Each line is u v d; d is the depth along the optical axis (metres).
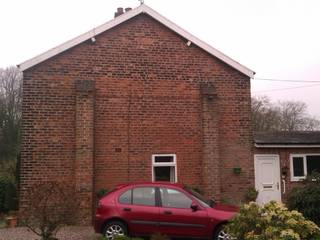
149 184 12.50
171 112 17.28
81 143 16.06
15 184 20.59
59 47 16.41
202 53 17.84
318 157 18.88
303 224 8.02
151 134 17.02
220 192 17.27
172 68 17.52
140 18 17.48
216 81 17.81
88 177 15.95
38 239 12.72
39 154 15.99
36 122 16.09
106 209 12.25
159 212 12.05
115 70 17.00
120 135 16.75
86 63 16.77
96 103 16.69
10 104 42.69
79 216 15.67
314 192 15.73
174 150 17.12
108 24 16.95
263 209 8.48
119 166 16.61
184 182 17.06
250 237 8.06
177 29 17.58
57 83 16.42
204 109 17.36
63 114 16.33
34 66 16.28
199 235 11.83
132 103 17.00
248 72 18.00
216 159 17.20
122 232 12.06
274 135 19.53
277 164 18.36
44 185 12.45
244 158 17.73
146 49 17.39
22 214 14.84
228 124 17.73
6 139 41.06
